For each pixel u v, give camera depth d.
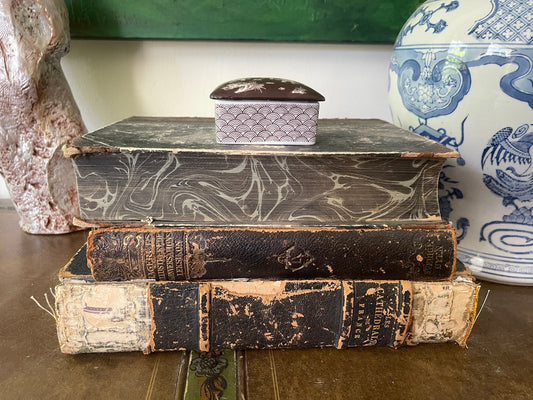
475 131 0.55
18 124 0.69
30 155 0.71
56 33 0.66
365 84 0.86
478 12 0.53
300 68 0.84
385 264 0.46
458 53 0.53
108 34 0.77
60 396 0.41
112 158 0.44
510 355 0.48
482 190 0.59
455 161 0.59
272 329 0.46
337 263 0.46
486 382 0.44
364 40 0.80
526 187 0.56
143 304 0.45
